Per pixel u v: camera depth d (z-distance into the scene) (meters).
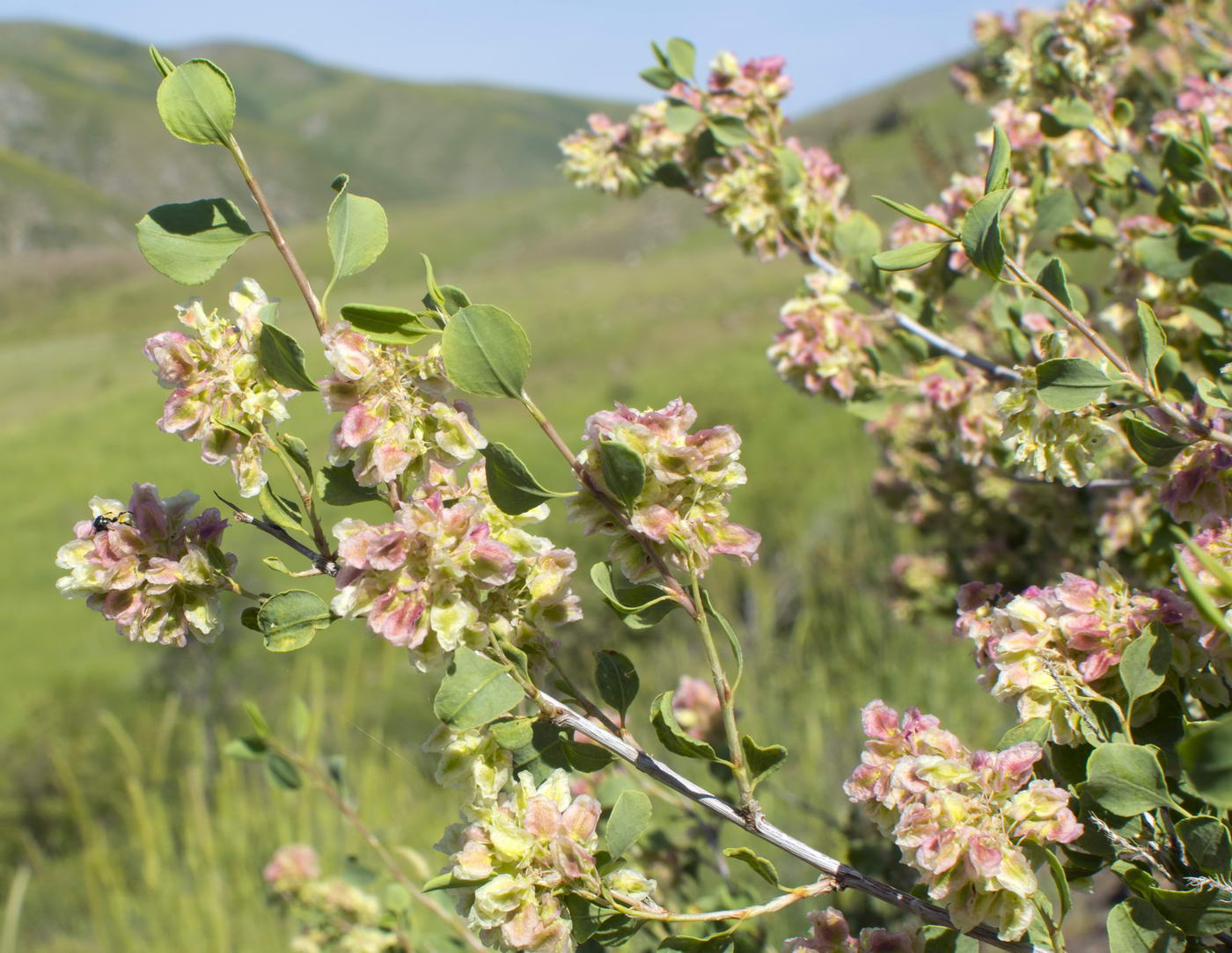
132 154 31.59
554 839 0.34
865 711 0.37
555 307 9.72
